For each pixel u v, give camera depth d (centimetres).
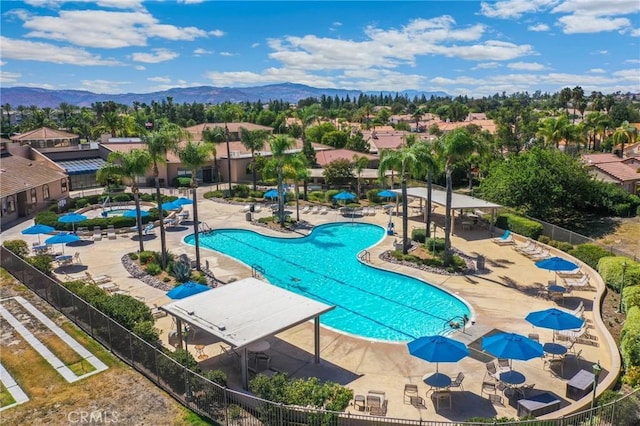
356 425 1563
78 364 2048
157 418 1684
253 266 3416
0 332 2342
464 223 4391
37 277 2781
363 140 9781
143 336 2075
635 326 2005
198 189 6769
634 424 1534
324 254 3791
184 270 3042
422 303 2809
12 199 4856
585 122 10044
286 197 5547
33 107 19562
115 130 10100
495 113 17675
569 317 2031
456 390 1850
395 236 4212
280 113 15312
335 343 2248
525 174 4462
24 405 1759
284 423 1553
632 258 3109
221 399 1648
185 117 16675
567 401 1761
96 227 4291
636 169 6378
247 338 1783
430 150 3638
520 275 3170
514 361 2056
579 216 5134
